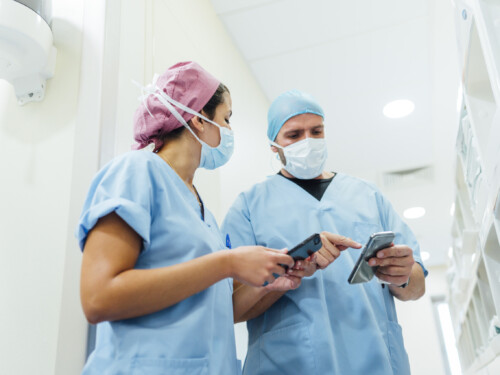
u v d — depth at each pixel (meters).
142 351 0.79
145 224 0.83
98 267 0.77
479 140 1.30
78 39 1.41
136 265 0.86
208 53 2.32
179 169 1.06
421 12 2.73
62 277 1.17
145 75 1.57
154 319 0.83
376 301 1.28
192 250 0.90
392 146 4.12
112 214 0.82
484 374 2.20
